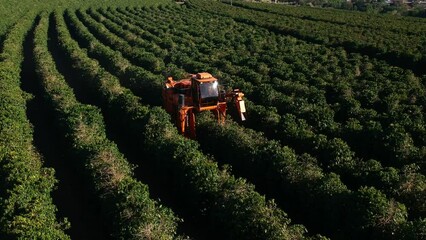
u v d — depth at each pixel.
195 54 64.06
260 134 34.91
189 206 29.20
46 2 119.06
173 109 38.53
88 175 29.80
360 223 24.09
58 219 28.55
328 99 47.84
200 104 35.19
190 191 28.31
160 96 46.06
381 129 35.19
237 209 24.72
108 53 60.41
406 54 63.66
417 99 44.66
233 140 33.47
